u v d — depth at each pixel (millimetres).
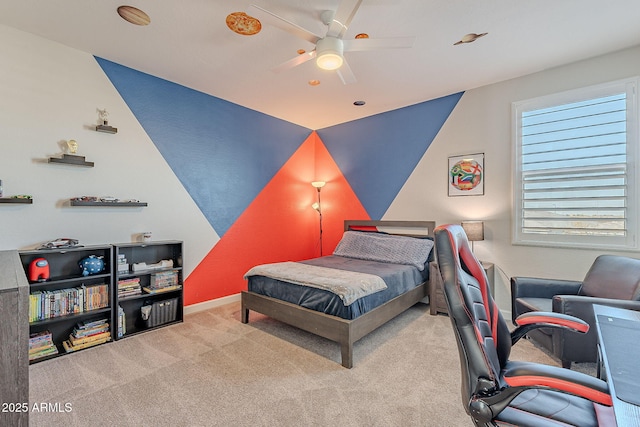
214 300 3893
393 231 4387
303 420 1750
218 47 2729
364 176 4738
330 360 2473
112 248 2836
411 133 4219
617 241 2809
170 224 3484
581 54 2863
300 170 5133
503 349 1393
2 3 2141
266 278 3129
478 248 3613
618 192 2801
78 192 2822
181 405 1881
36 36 2586
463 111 3750
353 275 2900
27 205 2557
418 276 3576
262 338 2902
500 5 2158
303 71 3186
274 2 2137
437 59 2936
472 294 1321
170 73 3250
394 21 2334
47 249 2514
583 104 2977
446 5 2156
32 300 2457
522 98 3322
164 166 3428
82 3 2145
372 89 3662
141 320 3178
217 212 3949
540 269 3219
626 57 2775
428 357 2521
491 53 2830
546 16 2283
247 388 2068
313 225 5348
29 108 2562
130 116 3154
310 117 4730
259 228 4473
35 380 2154
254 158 4398
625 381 857
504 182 3453
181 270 3350
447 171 3895
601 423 1026
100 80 2943
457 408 1857
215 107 3900
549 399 1179
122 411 1818
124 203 3002
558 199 3107
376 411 1829
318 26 2422
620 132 2795
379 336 2955
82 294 2688
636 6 2168
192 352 2604
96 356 2521
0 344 881
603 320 1297
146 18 2316
